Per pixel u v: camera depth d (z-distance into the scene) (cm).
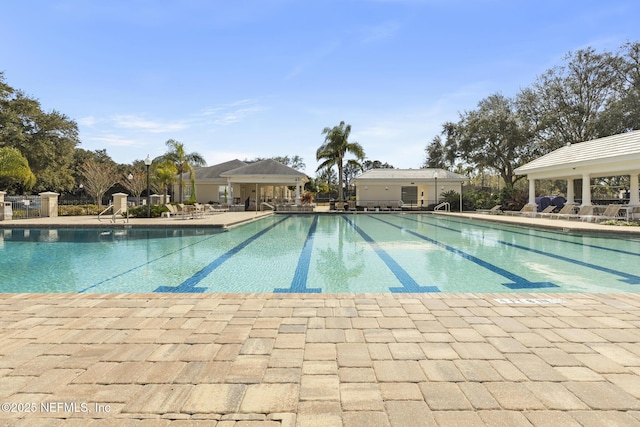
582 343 303
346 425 193
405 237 1261
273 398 220
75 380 241
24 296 447
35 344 302
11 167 1984
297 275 691
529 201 2220
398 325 348
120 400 217
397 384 236
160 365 263
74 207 2309
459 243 1110
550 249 988
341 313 384
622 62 2662
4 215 1784
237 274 698
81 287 608
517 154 3066
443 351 288
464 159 3378
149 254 920
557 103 2911
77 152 3962
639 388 230
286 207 2689
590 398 219
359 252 948
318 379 243
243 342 306
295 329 337
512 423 194
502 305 411
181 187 2838
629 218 1538
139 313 384
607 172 1677
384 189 3148
